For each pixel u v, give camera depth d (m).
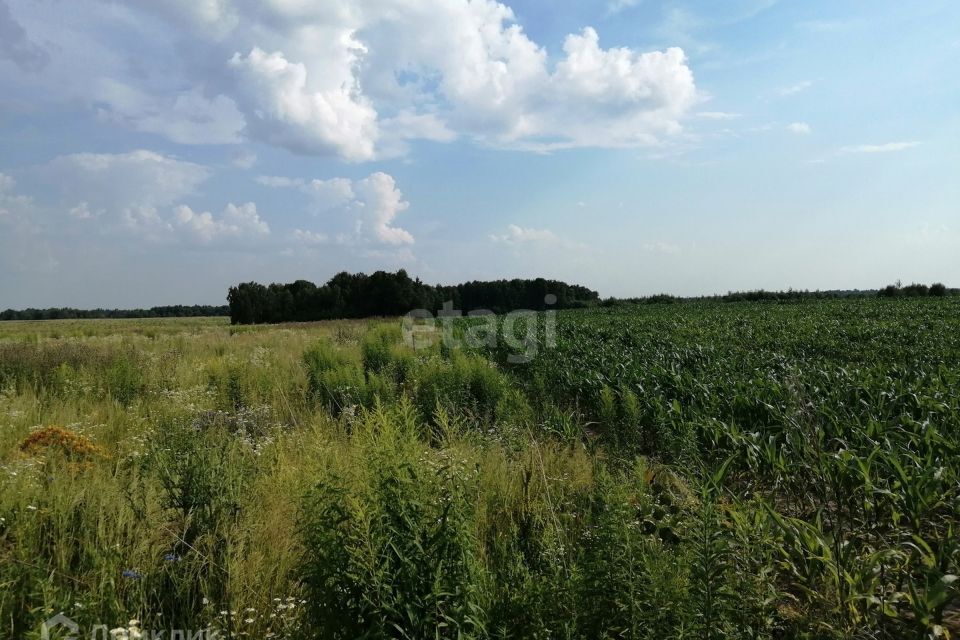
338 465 5.07
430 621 2.88
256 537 4.43
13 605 3.44
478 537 4.48
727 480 7.16
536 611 3.13
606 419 9.09
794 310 40.44
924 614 3.44
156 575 4.00
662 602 3.01
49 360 14.45
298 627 3.34
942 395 9.05
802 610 3.88
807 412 5.67
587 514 4.27
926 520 5.58
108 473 5.91
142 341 25.11
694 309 49.31
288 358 17.55
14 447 7.12
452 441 6.07
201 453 4.80
